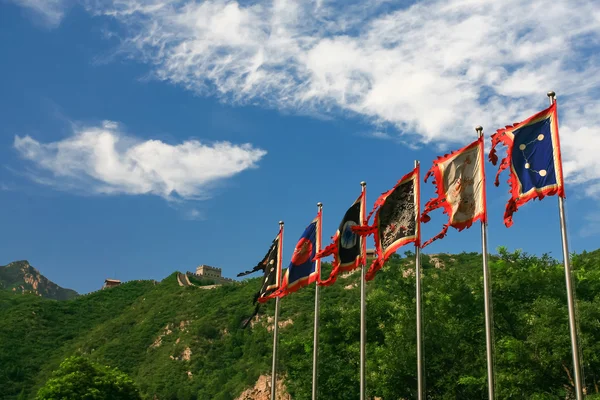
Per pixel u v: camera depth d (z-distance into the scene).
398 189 30.34
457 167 27.55
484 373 43.12
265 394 88.94
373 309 57.03
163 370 115.19
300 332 103.12
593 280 45.97
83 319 156.88
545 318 40.22
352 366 56.56
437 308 49.53
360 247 33.12
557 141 24.25
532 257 50.47
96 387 70.31
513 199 24.91
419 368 26.36
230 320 126.25
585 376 40.66
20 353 132.38
